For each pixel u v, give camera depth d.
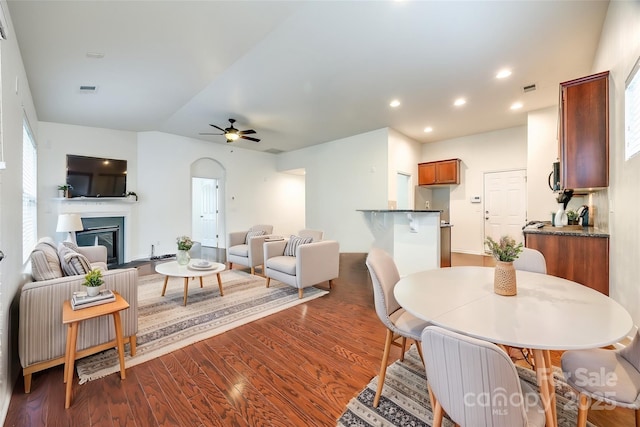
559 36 2.68
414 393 1.68
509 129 5.75
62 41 2.61
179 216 6.33
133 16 2.33
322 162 7.06
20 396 1.63
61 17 2.27
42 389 1.70
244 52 2.94
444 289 1.55
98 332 1.92
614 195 2.33
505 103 4.38
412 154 6.61
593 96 2.50
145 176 5.87
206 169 7.04
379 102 4.37
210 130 5.89
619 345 2.09
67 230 4.21
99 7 2.20
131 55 2.93
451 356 0.87
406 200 6.57
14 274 1.87
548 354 1.37
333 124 5.51
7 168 1.76
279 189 8.49
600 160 2.48
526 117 5.05
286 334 2.44
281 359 2.05
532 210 4.69
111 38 2.62
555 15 2.39
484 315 1.19
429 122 5.37
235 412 1.53
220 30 2.56
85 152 5.14
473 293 1.48
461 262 5.33
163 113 4.79
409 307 1.29
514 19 2.43
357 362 2.01
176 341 2.29
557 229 2.98
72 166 4.92
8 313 1.64
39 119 4.59
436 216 3.88
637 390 1.11
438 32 2.62
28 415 1.49
